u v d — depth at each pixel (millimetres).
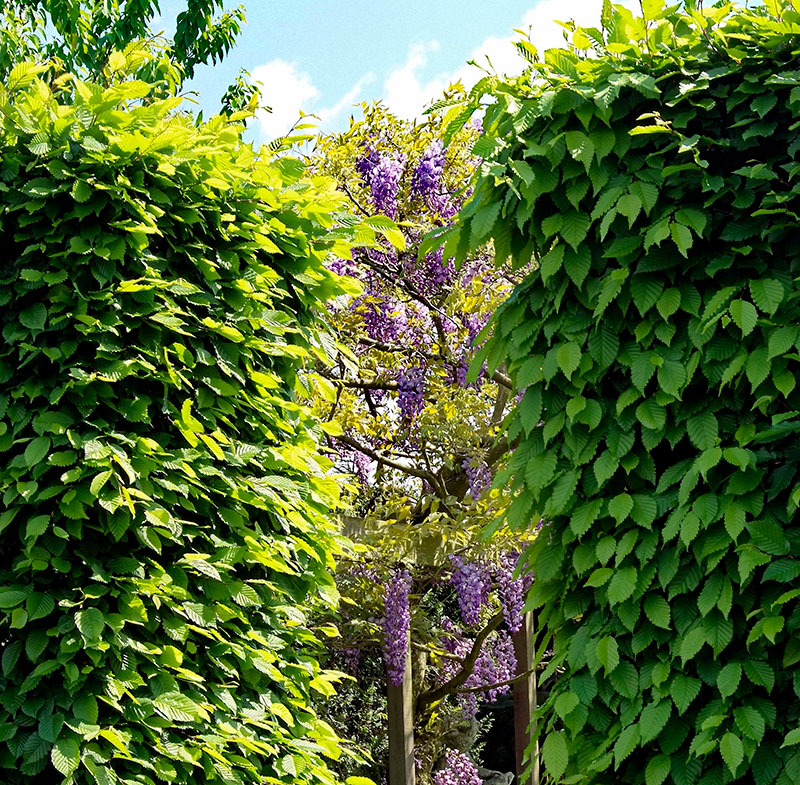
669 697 2203
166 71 3164
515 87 2488
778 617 2035
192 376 2541
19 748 2057
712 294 2299
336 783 2789
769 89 2260
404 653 5176
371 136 5730
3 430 2238
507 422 2623
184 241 2609
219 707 2441
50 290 2344
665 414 2273
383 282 5664
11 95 2488
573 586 2471
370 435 5844
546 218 2420
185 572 2463
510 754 8289
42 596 2180
